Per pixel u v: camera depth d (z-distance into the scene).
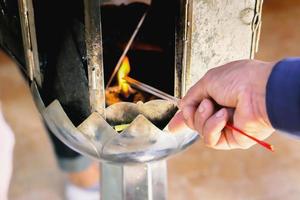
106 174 0.99
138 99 0.89
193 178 1.69
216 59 0.84
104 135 0.82
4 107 1.95
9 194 1.64
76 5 0.81
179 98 0.84
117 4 0.96
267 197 1.62
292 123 0.65
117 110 0.83
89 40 0.78
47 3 0.84
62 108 0.83
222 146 0.75
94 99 0.81
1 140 0.99
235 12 0.82
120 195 0.97
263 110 0.67
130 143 0.83
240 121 0.69
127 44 0.94
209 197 1.62
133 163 0.86
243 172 1.71
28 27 0.83
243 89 0.68
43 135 1.84
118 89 0.90
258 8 0.83
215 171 1.71
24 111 1.94
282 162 1.74
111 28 0.96
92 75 0.80
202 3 0.80
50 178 1.70
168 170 1.71
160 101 0.84
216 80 0.70
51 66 0.86
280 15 2.51
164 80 0.90
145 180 0.96
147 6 0.95
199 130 0.72
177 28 0.81
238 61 0.71
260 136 0.71
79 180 1.57
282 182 1.67
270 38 2.36
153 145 0.83
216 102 0.71
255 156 1.76
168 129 0.82
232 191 1.64
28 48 0.85
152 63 0.92
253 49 0.86
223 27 0.82
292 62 0.65
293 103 0.64
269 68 0.67
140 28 0.94
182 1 0.79
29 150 1.78
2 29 0.99
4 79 2.08
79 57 0.83
